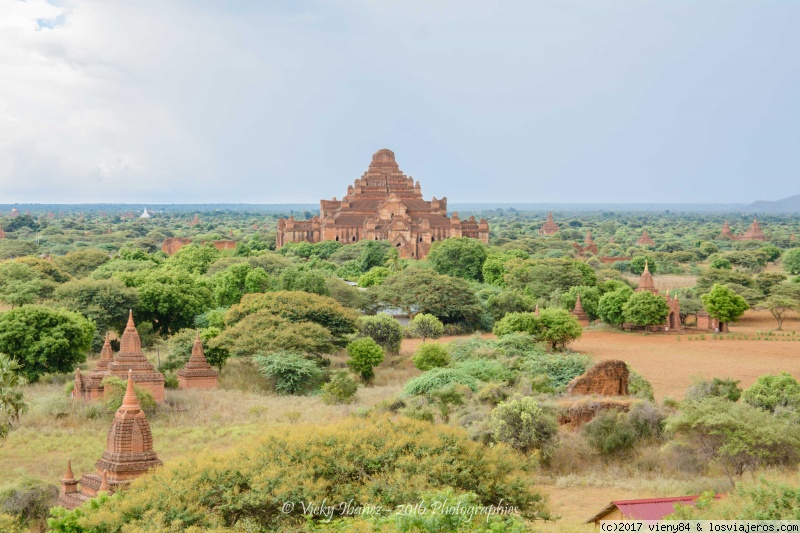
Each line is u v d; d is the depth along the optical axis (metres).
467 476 38.91
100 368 75.69
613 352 105.62
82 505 40.31
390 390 82.12
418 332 112.75
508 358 85.50
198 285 125.00
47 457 56.75
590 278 150.00
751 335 120.56
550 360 79.75
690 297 143.62
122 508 36.28
